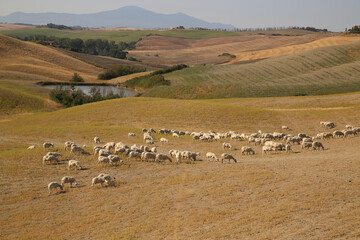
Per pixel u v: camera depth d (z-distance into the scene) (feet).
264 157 113.80
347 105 255.70
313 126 193.16
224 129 192.75
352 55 552.00
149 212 66.74
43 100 377.09
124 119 217.77
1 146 142.20
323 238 50.47
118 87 565.53
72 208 71.31
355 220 54.85
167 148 139.44
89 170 98.43
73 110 254.88
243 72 514.27
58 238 58.44
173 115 221.05
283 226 55.83
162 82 494.59
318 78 458.50
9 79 524.52
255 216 60.39
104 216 66.28
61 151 121.80
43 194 79.51
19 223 64.69
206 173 91.30
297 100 289.12
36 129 181.16
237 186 77.66
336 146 127.95
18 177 91.45
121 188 81.92
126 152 115.24
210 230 56.85
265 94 408.05
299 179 78.84
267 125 197.98
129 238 55.83
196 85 458.91
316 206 62.34
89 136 165.48
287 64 532.73
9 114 314.14
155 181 86.38
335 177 77.92
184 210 66.54
